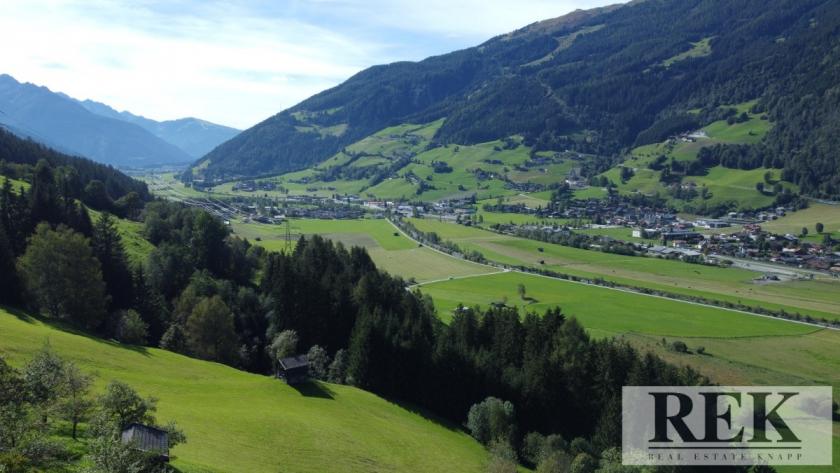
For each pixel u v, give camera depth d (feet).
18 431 126.00
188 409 230.68
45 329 285.43
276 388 295.48
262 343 400.67
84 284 346.54
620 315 549.95
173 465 160.97
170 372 281.33
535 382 341.41
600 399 338.95
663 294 628.69
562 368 349.61
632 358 364.38
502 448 272.92
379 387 346.54
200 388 267.80
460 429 319.06
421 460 249.34
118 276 410.31
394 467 232.12
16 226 415.03
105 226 431.02
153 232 563.89
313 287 408.26
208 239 520.83
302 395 293.23
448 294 603.26
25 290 336.70
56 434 156.87
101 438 130.72
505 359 371.56
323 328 402.31
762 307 581.12
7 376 142.61
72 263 343.26
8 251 337.31
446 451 271.28
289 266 409.49
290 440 225.56
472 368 352.69
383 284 452.76
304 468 204.85
